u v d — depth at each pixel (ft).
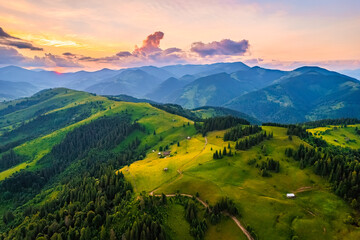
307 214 344.49
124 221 343.67
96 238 329.93
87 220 368.89
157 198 397.19
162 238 299.99
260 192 412.57
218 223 340.80
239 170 497.46
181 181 467.52
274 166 490.49
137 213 349.00
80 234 343.67
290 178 453.99
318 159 469.98
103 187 492.95
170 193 431.84
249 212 356.59
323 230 312.50
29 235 377.91
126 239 306.55
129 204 385.09
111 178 498.28
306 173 462.60
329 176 426.10
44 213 478.18
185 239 316.60
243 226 333.83
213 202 381.60
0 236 467.52
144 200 374.63
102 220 371.97
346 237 296.71
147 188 473.26
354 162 440.86
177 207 380.99
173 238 315.37
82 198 469.98
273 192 412.36
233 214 355.77
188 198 408.26
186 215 356.18
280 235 312.91
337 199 372.17
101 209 394.32
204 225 332.80
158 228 313.53
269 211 354.95
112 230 320.50
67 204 497.46
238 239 313.32
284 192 413.18
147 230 302.45
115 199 424.46
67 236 346.54
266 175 468.34
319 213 345.92
